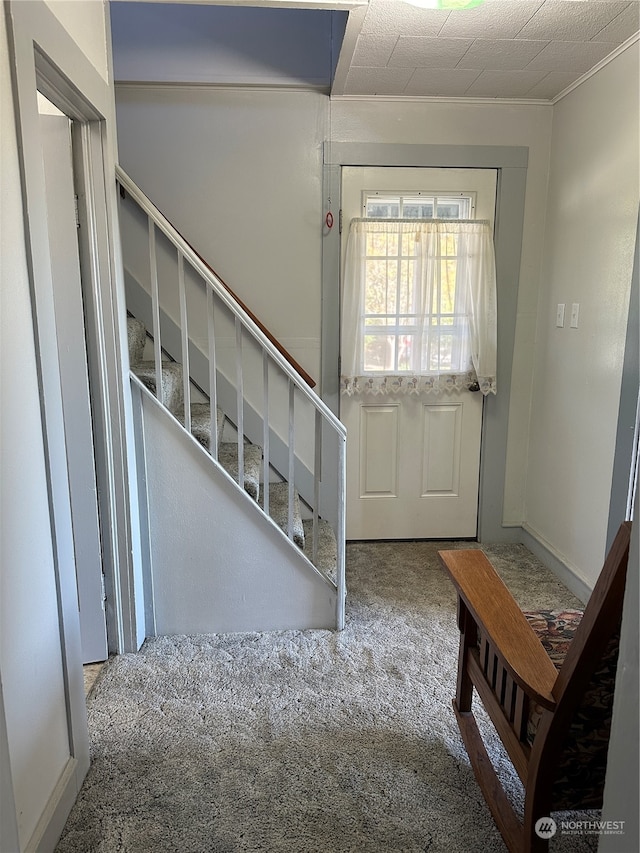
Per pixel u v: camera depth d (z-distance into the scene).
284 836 1.44
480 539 3.26
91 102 1.69
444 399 3.11
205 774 1.63
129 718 1.85
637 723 0.88
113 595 2.15
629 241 2.20
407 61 2.35
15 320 1.21
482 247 2.90
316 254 2.90
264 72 2.69
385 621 2.44
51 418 1.37
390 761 1.68
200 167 2.78
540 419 3.00
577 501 2.63
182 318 2.12
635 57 2.15
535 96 2.76
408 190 2.88
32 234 1.27
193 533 2.26
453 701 1.87
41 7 1.32
